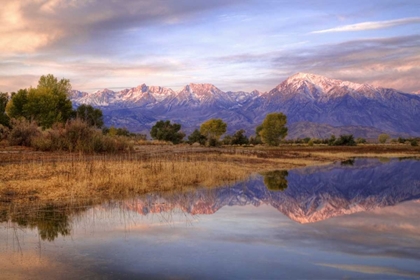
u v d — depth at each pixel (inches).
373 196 745.0
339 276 287.1
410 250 353.7
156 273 290.7
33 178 727.7
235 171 1077.8
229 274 289.7
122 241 381.4
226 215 522.3
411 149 3169.3
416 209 590.9
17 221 460.8
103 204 570.6
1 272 291.6
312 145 4035.4
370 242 378.3
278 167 1411.2
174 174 865.5
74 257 328.8
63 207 539.8
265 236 401.4
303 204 636.7
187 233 414.3
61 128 1349.7
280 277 285.0
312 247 363.3
